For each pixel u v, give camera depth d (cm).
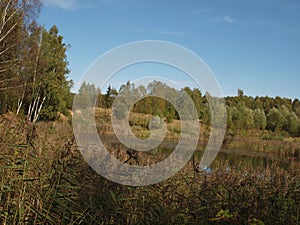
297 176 493
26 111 2261
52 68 2389
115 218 316
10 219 276
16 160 311
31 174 341
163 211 326
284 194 383
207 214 318
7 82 1819
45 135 542
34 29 1898
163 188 367
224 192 394
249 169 528
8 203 282
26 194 291
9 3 1742
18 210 279
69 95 2434
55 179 308
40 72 2134
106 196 340
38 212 271
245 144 1744
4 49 1772
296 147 1650
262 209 334
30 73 1972
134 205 341
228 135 1822
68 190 331
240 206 320
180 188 403
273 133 2492
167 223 318
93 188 349
